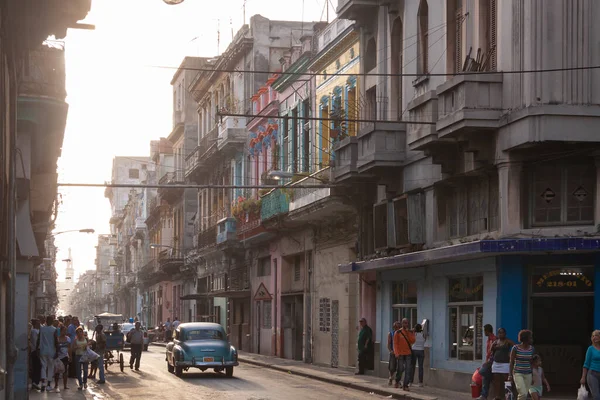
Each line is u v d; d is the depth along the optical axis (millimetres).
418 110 23938
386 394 24047
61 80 22469
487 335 20312
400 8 28078
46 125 23328
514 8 20859
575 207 20719
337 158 29812
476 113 21141
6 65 14812
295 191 36281
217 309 58812
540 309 21750
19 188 22141
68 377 30062
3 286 16969
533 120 20031
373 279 30578
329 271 35719
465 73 21219
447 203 25000
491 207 22391
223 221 51062
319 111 35969
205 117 62750
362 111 30594
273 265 44500
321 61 35625
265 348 46250
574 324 21844
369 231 30672
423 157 25953
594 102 20219
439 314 25172
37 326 26125
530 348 16703
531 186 21125
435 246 25141
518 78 20688
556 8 20328
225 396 23391
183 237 71812
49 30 14773
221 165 56062
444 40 24656
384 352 29188
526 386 16547
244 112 50656
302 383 28172
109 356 34594
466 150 22078
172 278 78688
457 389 23750
